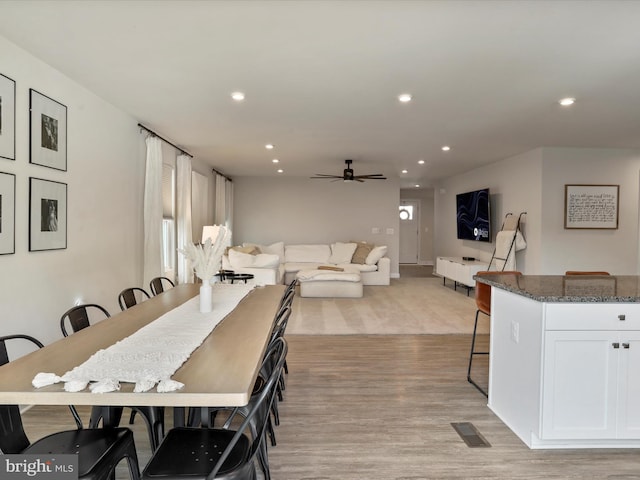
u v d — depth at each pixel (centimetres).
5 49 252
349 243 895
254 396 191
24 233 272
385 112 407
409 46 259
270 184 936
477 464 208
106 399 131
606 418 218
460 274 734
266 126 466
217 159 700
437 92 346
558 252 590
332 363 361
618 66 290
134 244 442
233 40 252
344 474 198
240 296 307
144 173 463
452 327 488
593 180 589
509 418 248
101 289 373
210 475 128
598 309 216
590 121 438
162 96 361
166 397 131
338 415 261
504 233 657
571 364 216
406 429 244
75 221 331
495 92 346
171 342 184
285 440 230
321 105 384
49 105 295
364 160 702
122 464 207
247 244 841
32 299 280
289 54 272
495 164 723
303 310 585
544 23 229
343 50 265
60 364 157
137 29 239
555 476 199
